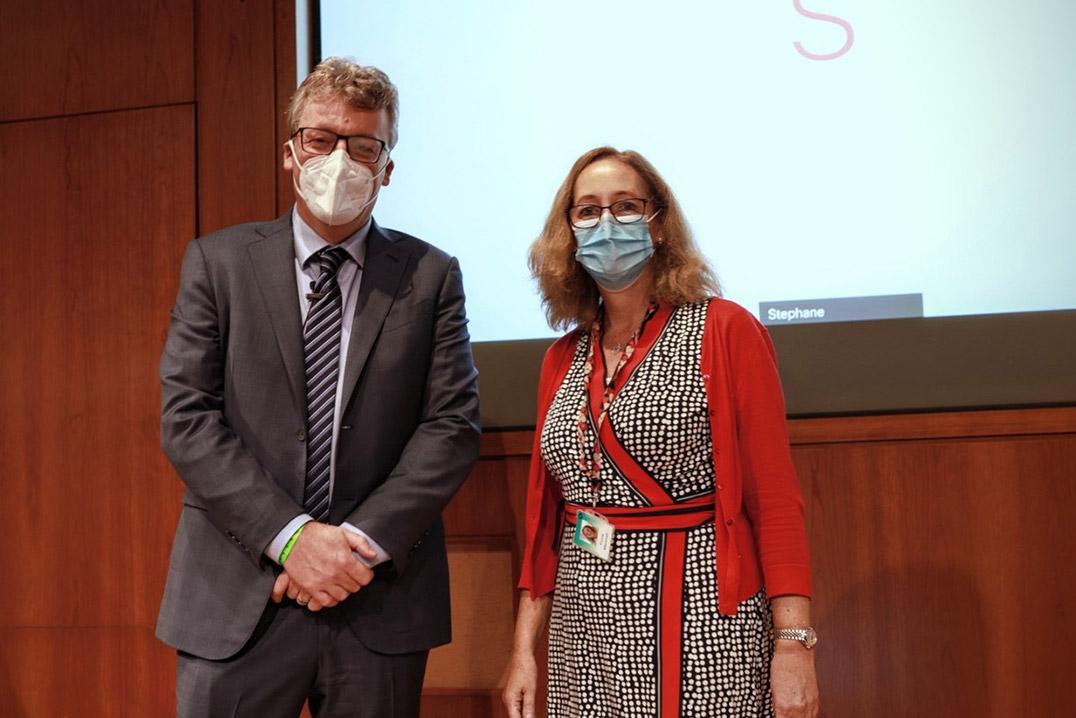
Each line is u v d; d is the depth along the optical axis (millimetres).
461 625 2264
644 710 1516
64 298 2436
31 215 2457
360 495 1728
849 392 2129
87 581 2377
